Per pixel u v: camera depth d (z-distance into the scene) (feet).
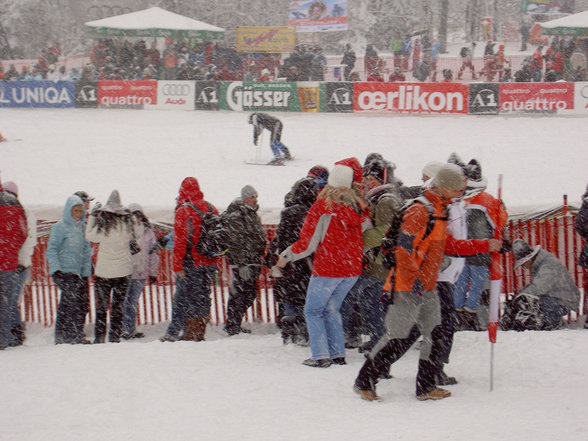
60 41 408.46
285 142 171.32
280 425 38.68
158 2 404.77
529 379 47.01
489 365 50.26
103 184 135.95
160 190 130.31
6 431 39.04
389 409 41.34
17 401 43.86
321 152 161.07
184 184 64.28
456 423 38.24
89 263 66.49
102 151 164.96
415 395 44.47
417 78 241.96
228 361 52.37
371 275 54.29
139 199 123.54
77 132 186.29
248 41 259.39
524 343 54.65
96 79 245.04
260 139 176.65
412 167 144.77
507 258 74.95
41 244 81.35
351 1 421.59
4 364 52.21
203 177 139.23
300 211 57.98
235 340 60.49
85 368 50.39
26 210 63.82
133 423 39.70
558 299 64.49
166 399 43.73
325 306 51.83
